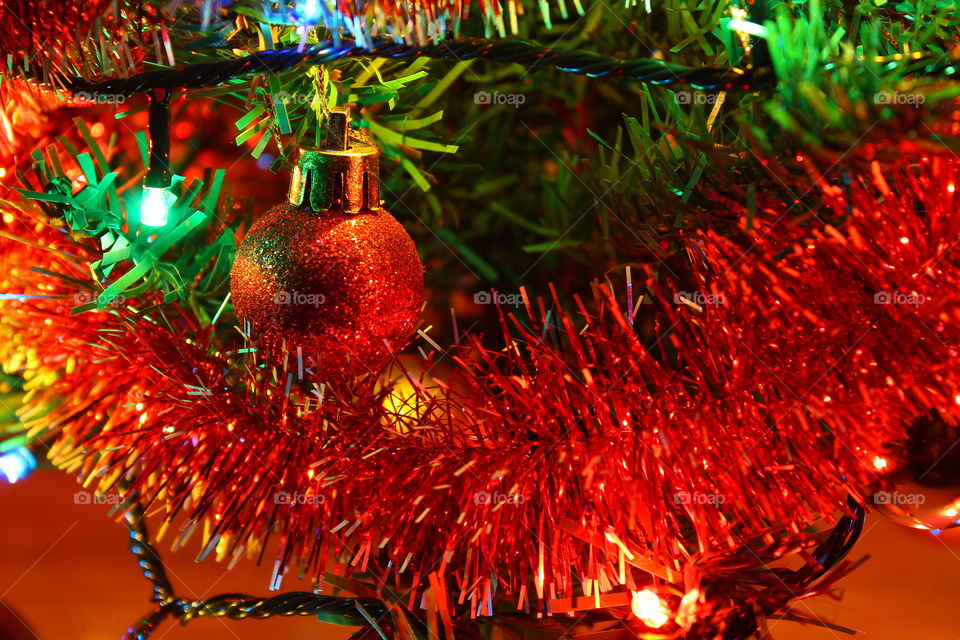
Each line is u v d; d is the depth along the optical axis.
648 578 0.22
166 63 0.22
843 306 0.20
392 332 0.21
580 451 0.20
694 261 0.21
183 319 0.23
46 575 0.33
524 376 0.21
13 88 0.22
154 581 0.24
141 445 0.21
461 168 0.26
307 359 0.21
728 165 0.20
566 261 0.26
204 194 0.25
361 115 0.24
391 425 0.21
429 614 0.21
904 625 0.31
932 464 0.20
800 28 0.19
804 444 0.20
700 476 0.20
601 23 0.25
